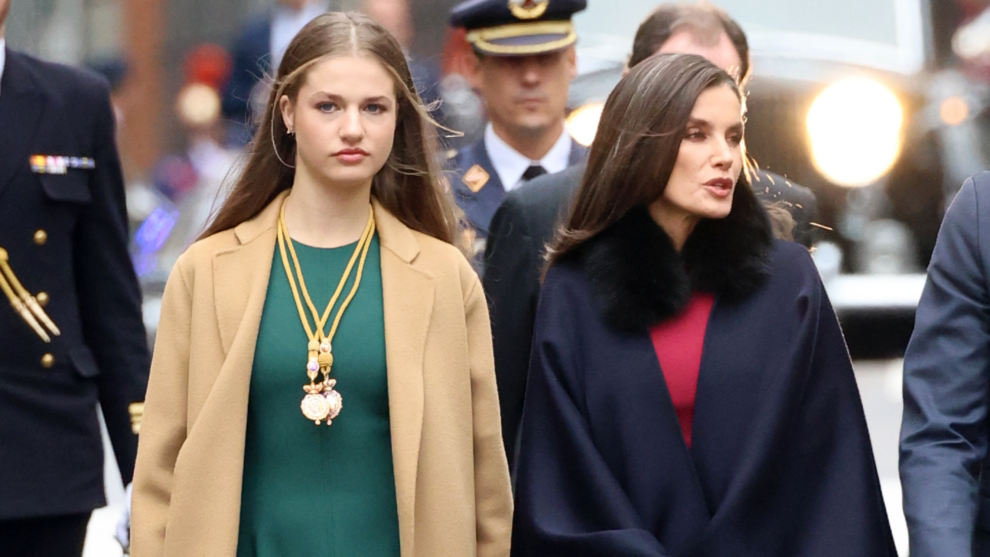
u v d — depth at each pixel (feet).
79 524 59.41
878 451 107.45
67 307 58.90
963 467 47.55
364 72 49.01
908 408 49.01
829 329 50.26
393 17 109.29
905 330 120.26
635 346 49.88
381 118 49.34
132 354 60.44
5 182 57.67
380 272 50.44
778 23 123.44
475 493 50.83
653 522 48.78
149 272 117.80
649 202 50.72
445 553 48.96
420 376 49.16
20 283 57.82
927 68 121.90
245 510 48.70
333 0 117.50
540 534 48.60
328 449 48.70
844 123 119.24
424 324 49.73
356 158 48.96
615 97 50.83
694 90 49.60
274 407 48.78
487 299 61.77
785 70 120.78
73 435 58.49
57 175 58.49
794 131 119.65
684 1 68.28
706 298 50.72
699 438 49.39
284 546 48.29
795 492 49.16
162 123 119.44
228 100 119.65
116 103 118.83
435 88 98.89
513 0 70.85
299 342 49.01
